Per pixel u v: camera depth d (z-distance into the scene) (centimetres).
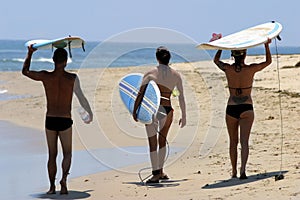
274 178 2486
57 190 2709
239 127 2719
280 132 3962
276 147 3400
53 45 2670
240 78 2573
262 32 2680
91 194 2577
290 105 5159
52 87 2570
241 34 2720
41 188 2759
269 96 5791
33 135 4606
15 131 4809
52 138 2592
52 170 2617
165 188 2592
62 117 2572
